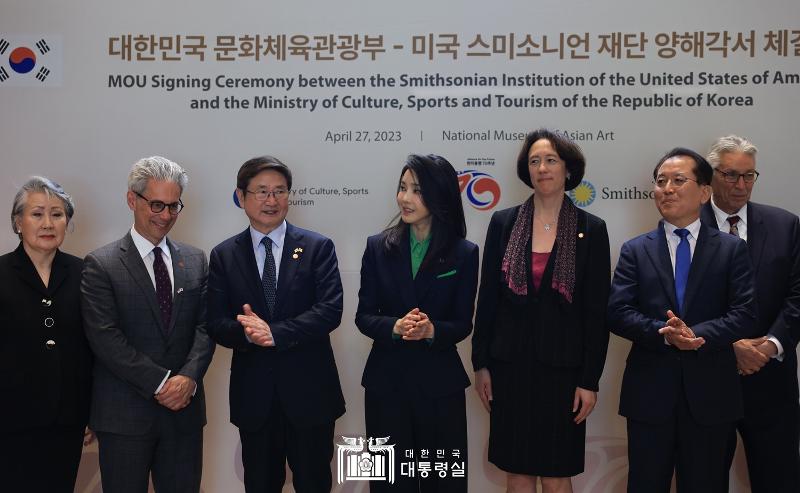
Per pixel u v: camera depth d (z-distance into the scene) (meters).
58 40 3.38
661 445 2.63
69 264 2.77
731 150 2.96
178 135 3.38
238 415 2.74
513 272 2.81
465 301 2.76
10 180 3.39
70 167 3.38
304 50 3.36
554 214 2.88
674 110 3.30
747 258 2.68
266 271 2.81
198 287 2.81
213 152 3.37
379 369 2.77
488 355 2.89
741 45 3.28
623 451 3.31
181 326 2.74
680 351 2.63
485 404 2.94
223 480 3.38
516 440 2.79
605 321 2.78
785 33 3.27
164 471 2.73
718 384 2.62
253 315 2.65
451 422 2.74
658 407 2.62
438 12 3.33
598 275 2.78
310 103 3.37
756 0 3.27
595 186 3.32
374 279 2.83
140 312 2.68
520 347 2.79
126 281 2.69
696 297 2.66
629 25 3.30
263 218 2.78
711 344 2.54
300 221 3.37
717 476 2.64
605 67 3.30
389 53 3.35
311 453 2.76
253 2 3.37
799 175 3.28
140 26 3.38
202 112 3.37
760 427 2.96
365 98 3.36
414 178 2.74
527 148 2.90
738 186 2.95
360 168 3.36
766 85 3.28
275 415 2.75
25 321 2.62
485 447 3.34
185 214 3.37
